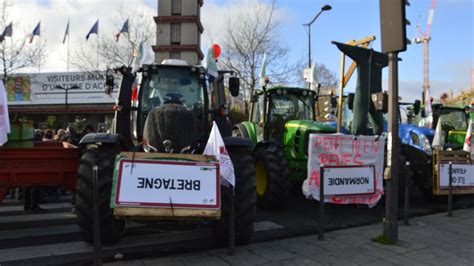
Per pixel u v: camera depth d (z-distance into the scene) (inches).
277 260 178.4
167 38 1615.4
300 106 351.9
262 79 352.8
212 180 168.6
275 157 281.1
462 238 219.8
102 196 182.1
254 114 376.5
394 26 208.7
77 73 1742.1
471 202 344.8
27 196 287.7
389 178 211.6
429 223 255.9
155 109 189.3
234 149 203.8
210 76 234.5
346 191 231.6
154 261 175.2
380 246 203.0
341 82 272.8
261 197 292.2
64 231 232.2
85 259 179.5
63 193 378.0
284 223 251.8
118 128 224.4
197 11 1649.9
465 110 465.4
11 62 817.5
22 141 223.3
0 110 188.5
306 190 223.1
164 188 162.7
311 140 224.8
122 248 192.5
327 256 185.6
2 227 243.0
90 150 194.1
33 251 191.3
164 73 225.8
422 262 179.8
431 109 446.6
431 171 317.1
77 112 1715.1
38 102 1755.7
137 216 158.6
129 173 160.6
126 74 228.5
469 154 302.0
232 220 182.7
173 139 181.5
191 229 231.1
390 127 214.1
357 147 238.2
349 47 262.4
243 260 177.5
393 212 209.6
